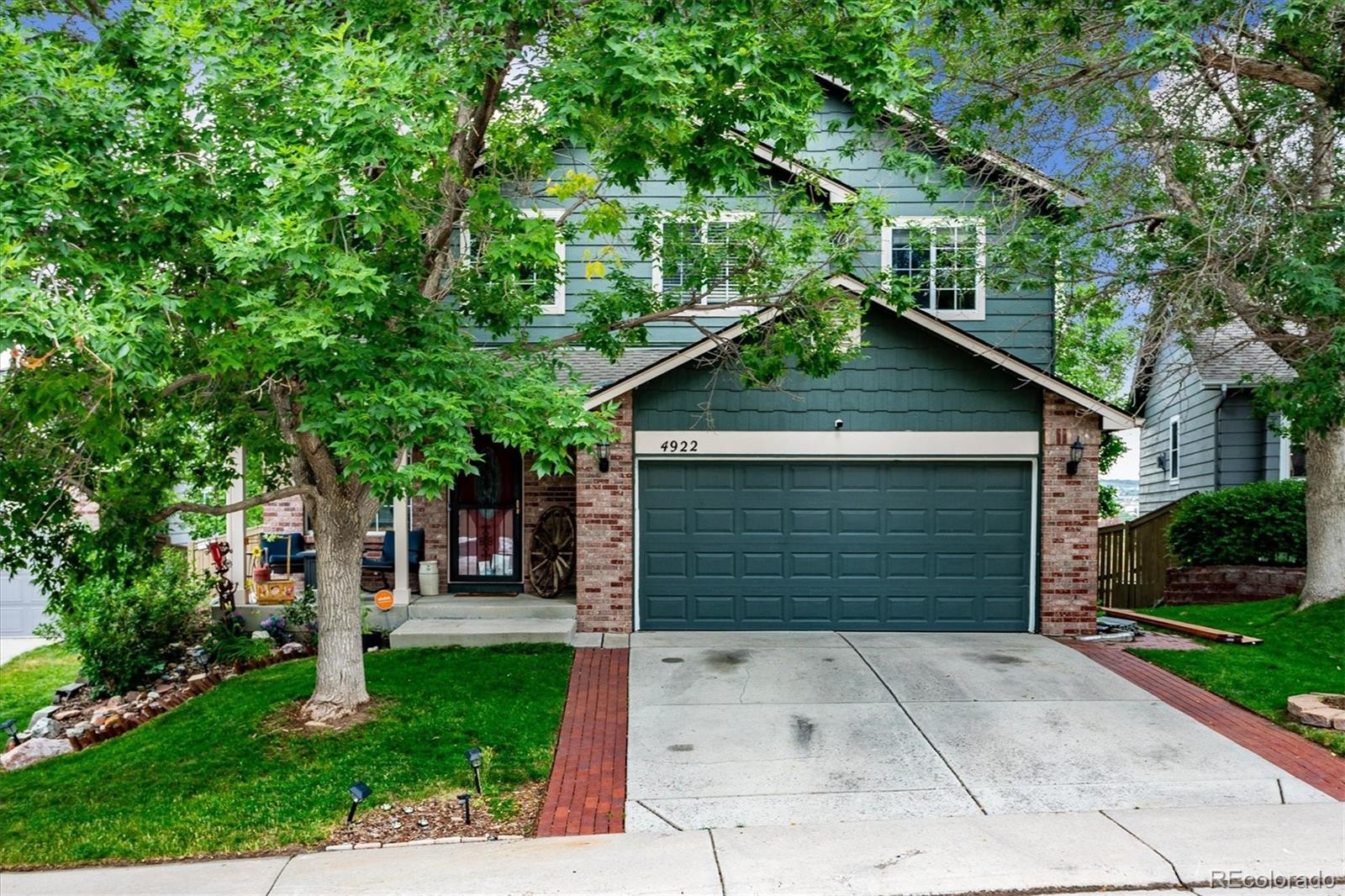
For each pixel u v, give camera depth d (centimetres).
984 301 1356
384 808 666
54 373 614
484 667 997
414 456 884
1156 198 1034
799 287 938
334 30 722
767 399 1196
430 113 652
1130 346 1348
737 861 564
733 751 758
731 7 664
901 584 1209
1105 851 566
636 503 1202
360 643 875
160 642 1136
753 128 701
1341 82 859
